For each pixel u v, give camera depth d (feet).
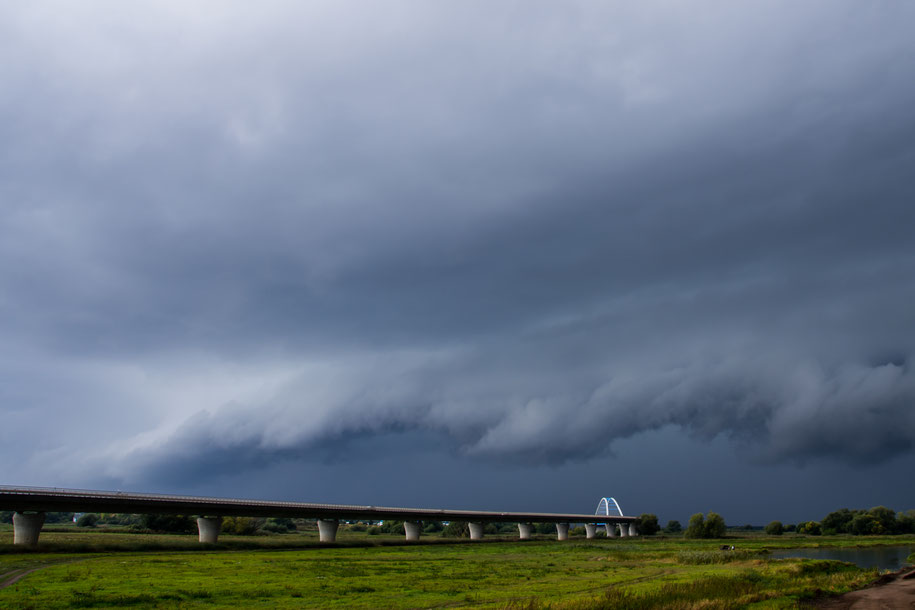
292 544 472.85
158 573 232.53
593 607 164.55
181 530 616.39
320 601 176.55
